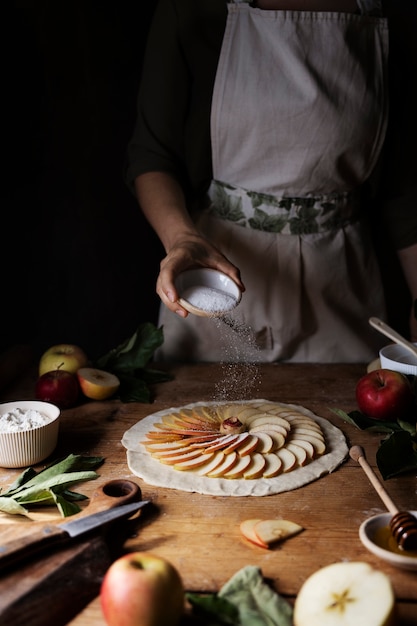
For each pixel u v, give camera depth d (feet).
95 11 10.81
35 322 11.85
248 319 8.05
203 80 7.64
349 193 7.94
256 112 7.45
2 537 4.26
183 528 4.59
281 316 8.02
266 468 5.27
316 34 7.38
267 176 7.66
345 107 7.45
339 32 7.37
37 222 11.48
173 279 6.22
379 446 5.74
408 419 6.07
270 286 7.95
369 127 7.60
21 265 11.59
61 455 5.65
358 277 8.25
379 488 4.58
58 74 10.96
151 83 7.83
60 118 11.15
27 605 3.67
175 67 7.70
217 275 6.66
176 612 3.55
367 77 7.52
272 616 3.67
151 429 6.01
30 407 5.88
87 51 10.94
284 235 7.86
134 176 7.94
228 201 7.88
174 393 6.91
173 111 7.83
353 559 4.26
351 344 8.29
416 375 6.25
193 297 6.31
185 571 4.17
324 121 7.40
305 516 4.74
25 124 11.09
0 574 3.85
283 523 4.58
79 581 3.91
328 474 5.30
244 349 8.12
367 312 8.38
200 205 8.11
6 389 7.09
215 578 4.11
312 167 7.56
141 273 11.95
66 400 6.49
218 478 5.17
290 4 7.50
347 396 6.80
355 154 7.64
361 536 4.21
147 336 7.22
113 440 5.88
